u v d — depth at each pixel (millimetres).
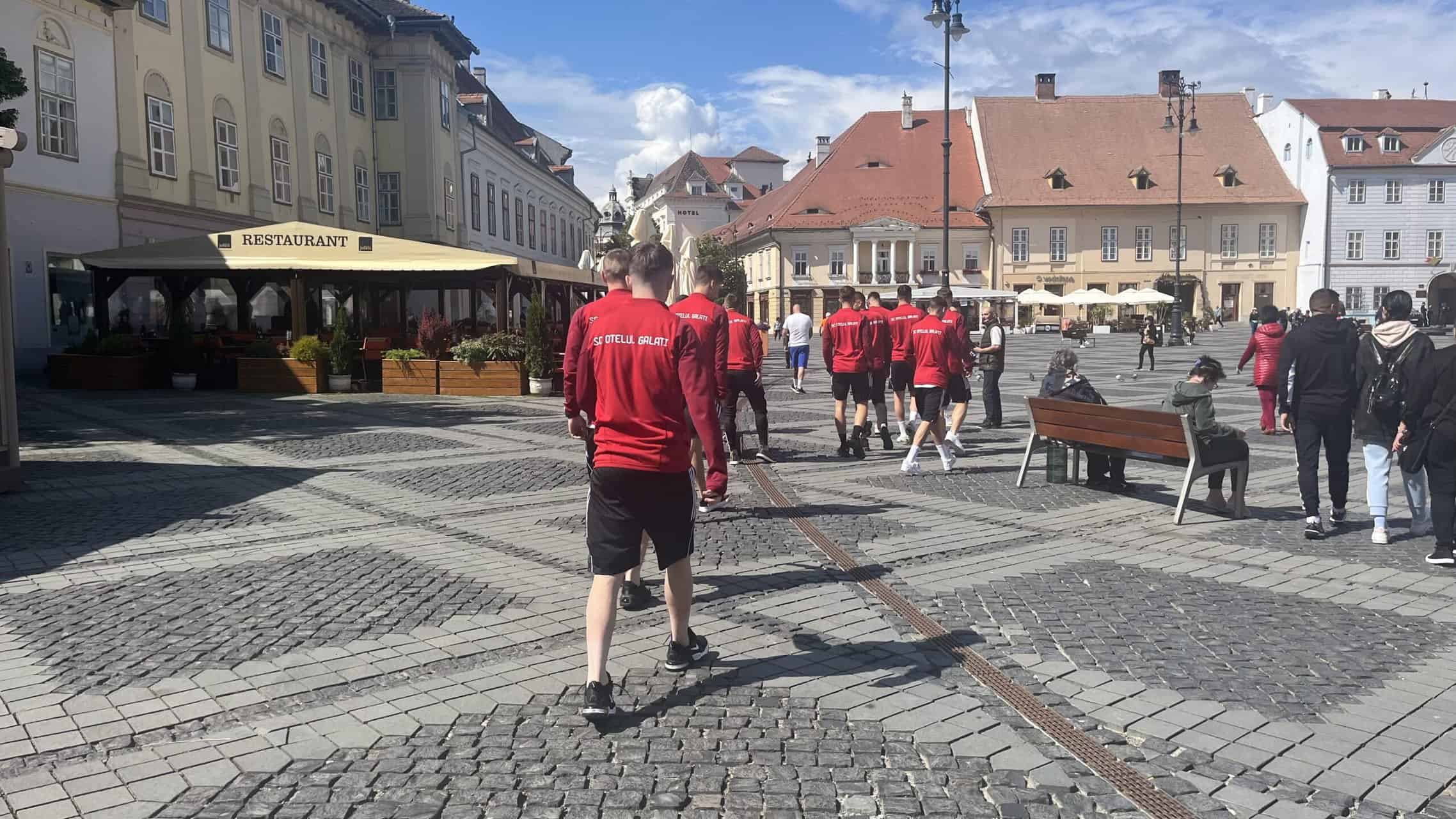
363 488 8992
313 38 31875
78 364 19203
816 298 69750
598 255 28484
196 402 17125
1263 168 69188
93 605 5426
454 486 9086
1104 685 4332
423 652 4707
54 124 21188
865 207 69688
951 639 4922
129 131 23266
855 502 8438
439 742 3750
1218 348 40125
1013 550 6762
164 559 6422
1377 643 4875
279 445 11688
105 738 3771
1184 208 68000
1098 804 3307
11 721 3924
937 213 69562
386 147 36406
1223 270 68688
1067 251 68500
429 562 6352
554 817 3215
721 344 7566
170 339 19641
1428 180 65375
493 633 4984
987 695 4219
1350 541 7066
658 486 3965
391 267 19453
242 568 6199
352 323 28203
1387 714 4031
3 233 8578
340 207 33500
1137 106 71750
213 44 26422
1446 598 5656
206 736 3801
